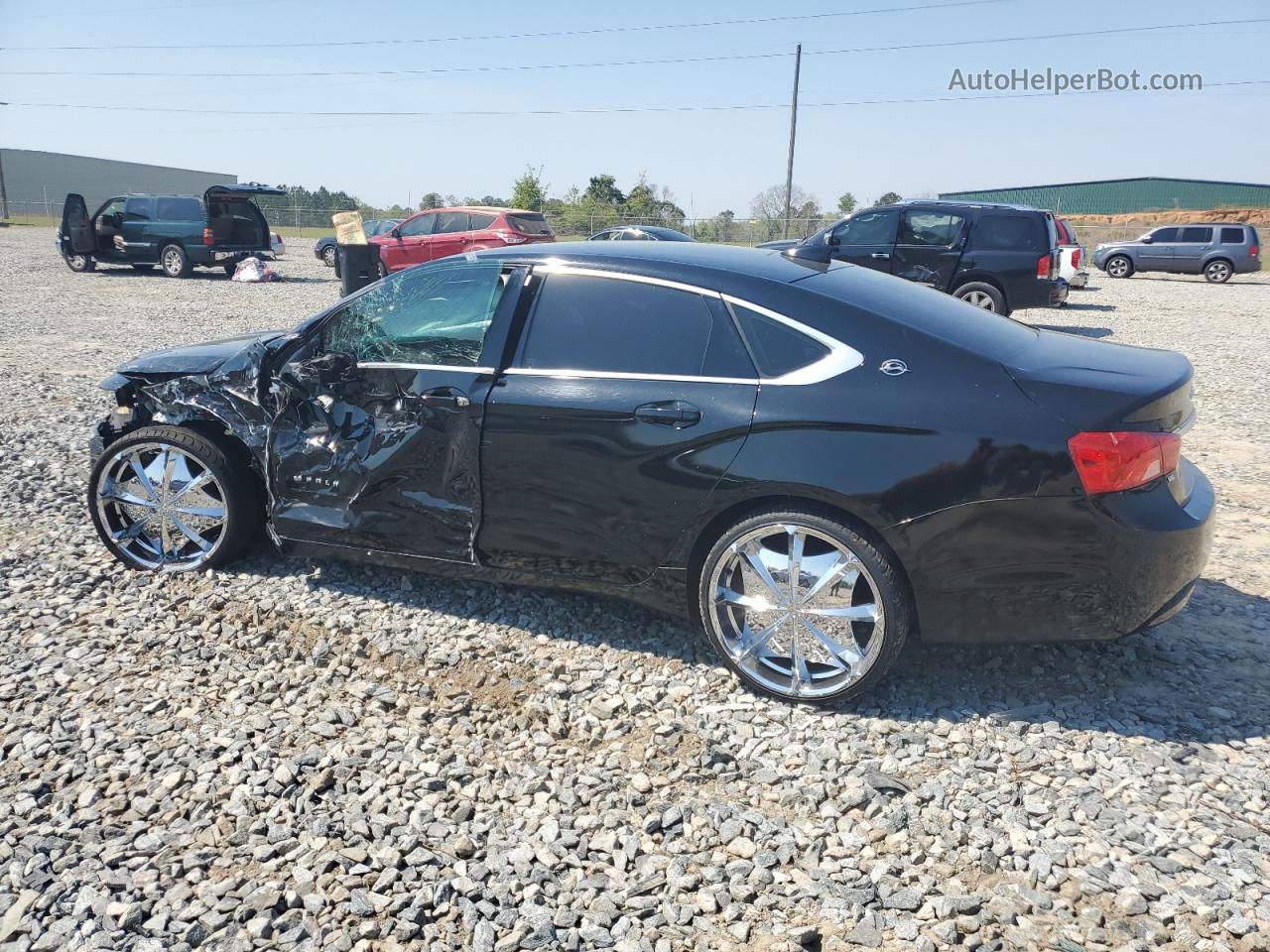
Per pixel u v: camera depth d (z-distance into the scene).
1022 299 13.24
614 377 3.69
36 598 4.35
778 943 2.45
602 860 2.75
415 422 4.02
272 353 4.41
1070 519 3.15
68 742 3.26
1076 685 3.65
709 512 3.53
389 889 2.63
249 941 2.44
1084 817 2.90
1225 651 3.93
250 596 4.40
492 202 45.91
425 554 4.12
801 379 3.43
